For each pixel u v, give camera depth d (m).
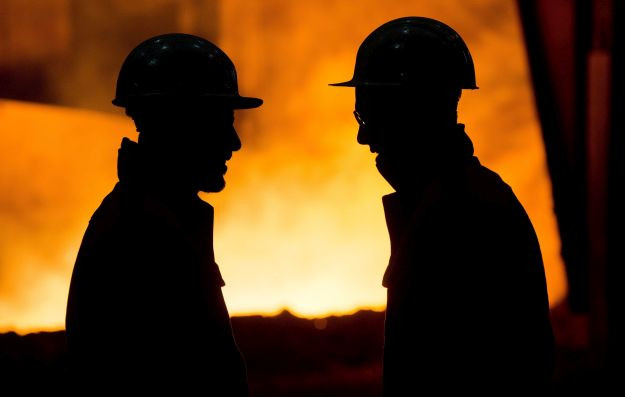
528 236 5.26
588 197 15.66
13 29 19.16
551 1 19.78
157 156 5.41
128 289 5.09
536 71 20.02
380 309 18.81
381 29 5.64
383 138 5.54
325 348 16.64
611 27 15.45
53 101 19.41
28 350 15.45
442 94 5.48
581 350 17.33
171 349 5.08
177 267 5.10
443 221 5.15
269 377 15.38
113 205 5.29
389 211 5.55
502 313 5.10
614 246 15.35
